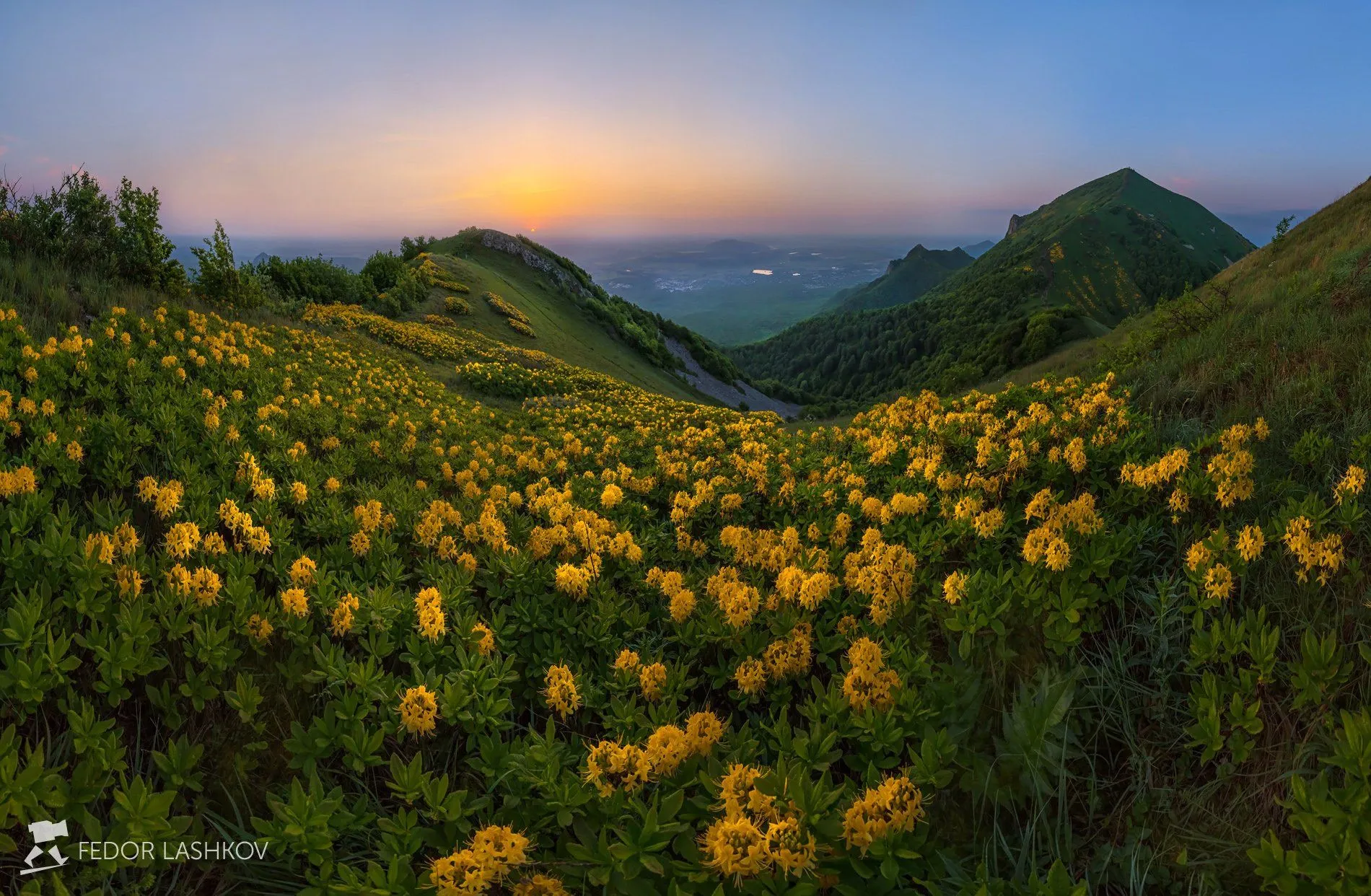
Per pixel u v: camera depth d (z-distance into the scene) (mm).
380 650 3426
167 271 18328
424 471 11141
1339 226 23172
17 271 12984
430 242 92125
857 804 2168
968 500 4738
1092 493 5309
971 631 3080
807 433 13500
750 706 3561
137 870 2346
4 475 4387
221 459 7438
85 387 8656
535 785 2570
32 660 2695
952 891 2104
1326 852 1831
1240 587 3270
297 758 2717
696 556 6074
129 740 2859
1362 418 4945
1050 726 2475
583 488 9352
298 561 3941
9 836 2148
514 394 27938
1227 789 2408
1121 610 3371
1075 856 2350
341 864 2174
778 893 2055
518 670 3844
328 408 13727
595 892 2254
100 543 3396
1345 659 2660
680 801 2324
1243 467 4020
